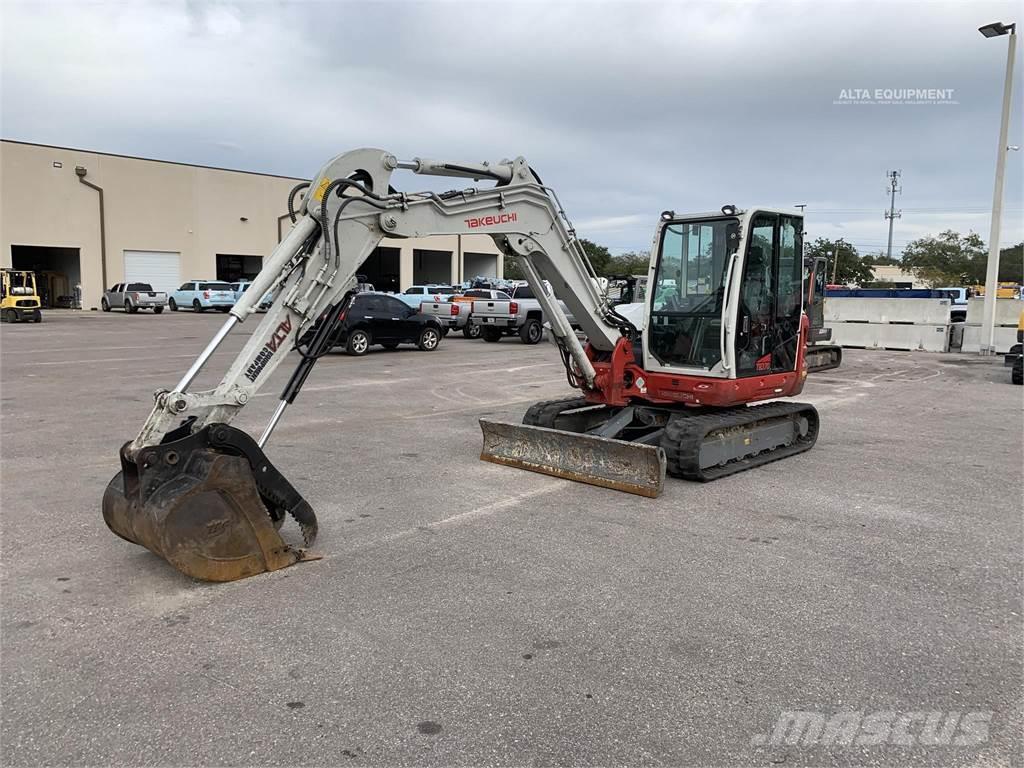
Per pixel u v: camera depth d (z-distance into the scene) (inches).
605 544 213.3
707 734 122.0
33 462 296.7
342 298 215.9
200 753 115.3
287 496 198.5
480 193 252.8
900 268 2955.2
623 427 313.0
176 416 181.8
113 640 152.0
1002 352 857.5
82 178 1664.6
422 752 116.1
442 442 350.0
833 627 161.3
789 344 335.0
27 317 1240.2
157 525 170.9
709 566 196.9
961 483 287.4
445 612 166.6
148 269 1793.8
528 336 920.9
